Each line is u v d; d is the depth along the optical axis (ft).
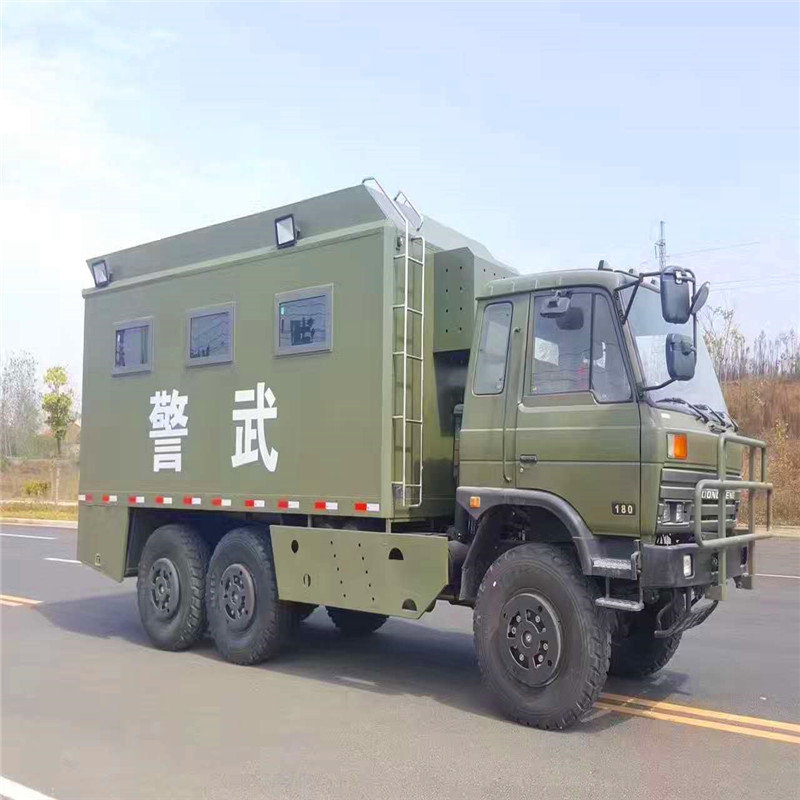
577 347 19.33
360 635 29.76
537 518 20.27
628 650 23.00
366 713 20.06
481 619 19.79
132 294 29.91
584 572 18.28
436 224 25.17
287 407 24.36
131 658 26.22
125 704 20.85
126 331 30.04
